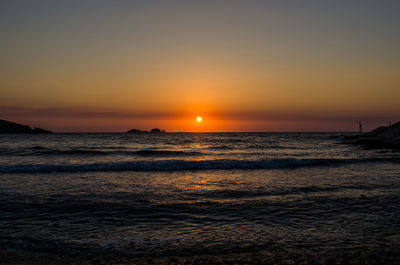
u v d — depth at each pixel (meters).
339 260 4.69
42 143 51.88
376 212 7.69
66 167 16.34
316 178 13.67
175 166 17.64
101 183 12.21
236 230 6.29
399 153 30.73
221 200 9.12
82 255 4.95
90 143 53.66
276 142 60.25
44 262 4.64
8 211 7.71
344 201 8.93
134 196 9.69
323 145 48.19
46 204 8.47
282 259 4.75
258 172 15.90
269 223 6.79
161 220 7.05
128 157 25.95
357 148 40.28
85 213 7.62
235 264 4.57
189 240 5.68
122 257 4.88
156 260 4.75
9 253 4.97
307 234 6.00
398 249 5.16
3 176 13.85
